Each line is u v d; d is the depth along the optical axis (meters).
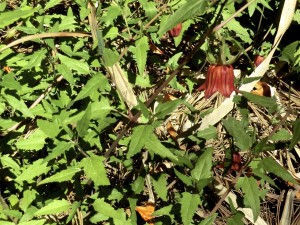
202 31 0.66
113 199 0.57
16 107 0.49
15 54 0.54
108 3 0.62
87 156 0.44
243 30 0.66
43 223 0.48
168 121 0.71
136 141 0.42
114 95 0.54
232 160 0.52
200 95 0.74
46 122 0.45
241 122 0.55
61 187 0.54
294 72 0.74
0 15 0.44
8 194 0.56
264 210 0.67
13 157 0.57
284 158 0.71
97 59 0.52
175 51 0.77
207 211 0.64
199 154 0.61
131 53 0.63
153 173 0.58
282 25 0.66
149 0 0.66
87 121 0.41
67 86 0.57
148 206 0.59
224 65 0.50
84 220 0.55
